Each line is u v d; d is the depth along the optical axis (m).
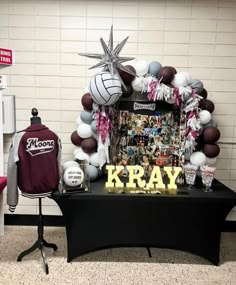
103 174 2.98
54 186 2.45
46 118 3.29
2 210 3.11
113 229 2.59
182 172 2.78
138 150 3.02
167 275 2.49
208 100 3.03
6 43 3.18
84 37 3.16
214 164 3.07
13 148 2.37
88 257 2.75
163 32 3.15
